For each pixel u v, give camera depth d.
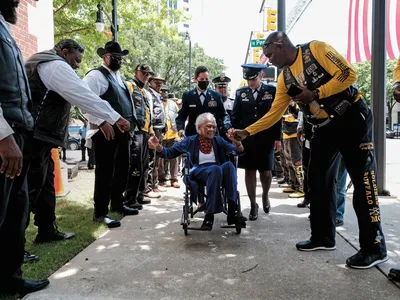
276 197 6.59
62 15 14.28
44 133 3.44
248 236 4.30
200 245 3.99
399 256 3.58
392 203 5.97
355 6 7.98
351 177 3.50
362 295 2.80
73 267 3.37
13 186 2.72
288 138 6.43
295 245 3.97
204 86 5.41
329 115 3.43
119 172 5.26
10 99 2.45
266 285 2.98
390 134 39.41
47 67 3.40
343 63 3.25
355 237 4.19
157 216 5.31
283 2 7.93
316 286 2.96
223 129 5.41
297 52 3.52
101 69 4.73
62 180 7.32
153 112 7.04
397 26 7.02
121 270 3.30
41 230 4.02
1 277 2.77
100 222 4.82
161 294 2.83
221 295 2.81
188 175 4.32
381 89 6.56
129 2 16.62
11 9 2.50
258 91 5.23
